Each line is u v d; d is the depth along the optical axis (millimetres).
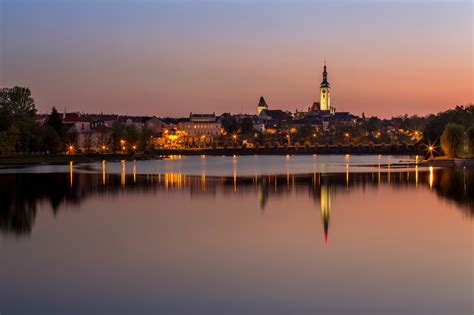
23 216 77688
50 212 81625
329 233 64812
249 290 43969
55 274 48094
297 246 58156
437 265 50312
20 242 60062
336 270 49000
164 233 65250
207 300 41906
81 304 41188
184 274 48000
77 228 68375
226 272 48562
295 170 187000
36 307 40656
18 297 42562
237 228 68312
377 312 39656
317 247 57625
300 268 49688
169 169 196250
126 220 74375
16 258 53156
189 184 129000
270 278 46844
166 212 81938
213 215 78875
